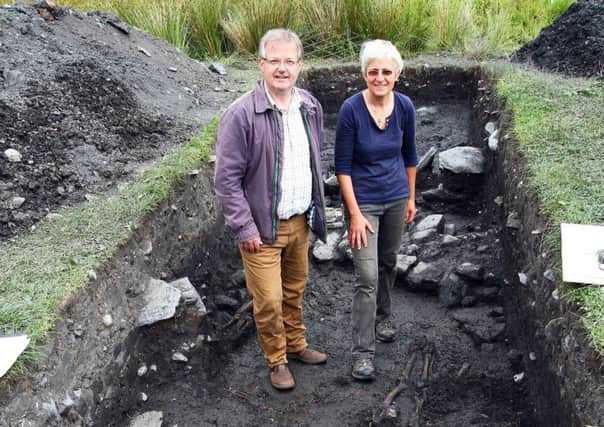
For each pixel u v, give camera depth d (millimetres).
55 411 2744
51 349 2840
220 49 7691
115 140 4730
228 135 2949
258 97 2971
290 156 3080
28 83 4898
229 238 4801
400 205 3453
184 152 4605
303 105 3121
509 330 3975
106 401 3172
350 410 3473
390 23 7520
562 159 4137
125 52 6141
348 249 4742
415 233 4945
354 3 7527
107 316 3271
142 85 5680
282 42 2885
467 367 3771
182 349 3646
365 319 3510
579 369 2691
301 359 3822
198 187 4453
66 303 3039
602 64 5797
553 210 3562
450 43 7555
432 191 5496
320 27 7574
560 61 6148
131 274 3592
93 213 3840
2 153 4215
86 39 5992
